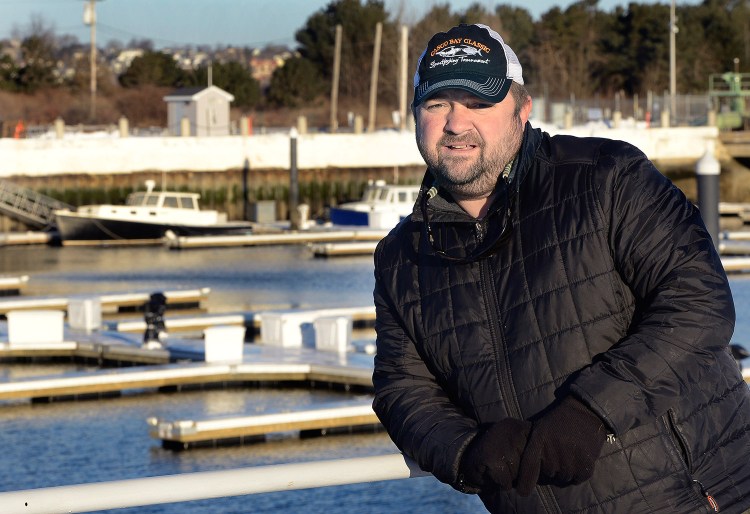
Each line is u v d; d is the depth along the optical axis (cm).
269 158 6250
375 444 1844
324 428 1877
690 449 326
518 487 314
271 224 5938
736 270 4141
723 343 327
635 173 339
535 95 8750
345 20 9712
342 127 7931
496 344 345
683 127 6700
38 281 4175
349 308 3020
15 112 8225
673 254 328
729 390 337
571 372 335
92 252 5047
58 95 8838
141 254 4978
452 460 337
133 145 5981
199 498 325
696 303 324
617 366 319
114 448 1816
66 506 314
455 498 1535
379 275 373
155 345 2502
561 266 338
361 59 9519
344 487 1571
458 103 346
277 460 1748
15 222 5594
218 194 6156
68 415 2036
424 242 361
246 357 2364
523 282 342
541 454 313
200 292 3597
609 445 326
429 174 362
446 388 366
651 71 9969
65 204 5675
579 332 336
